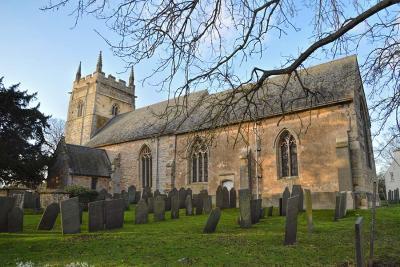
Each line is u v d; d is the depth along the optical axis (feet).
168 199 70.54
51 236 36.99
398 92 24.81
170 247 30.76
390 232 38.91
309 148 76.64
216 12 22.79
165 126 24.82
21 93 97.35
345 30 22.13
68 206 39.75
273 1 22.49
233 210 65.77
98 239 34.78
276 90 85.35
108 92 153.38
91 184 109.50
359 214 56.24
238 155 86.38
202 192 73.20
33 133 100.32
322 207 68.18
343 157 70.79
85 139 144.15
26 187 105.70
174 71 22.63
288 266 24.82
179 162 97.25
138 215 49.42
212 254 28.17
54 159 105.19
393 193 114.83
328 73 83.56
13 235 38.06
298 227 43.16
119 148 117.39
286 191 58.75
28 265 24.62
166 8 21.45
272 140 82.02
